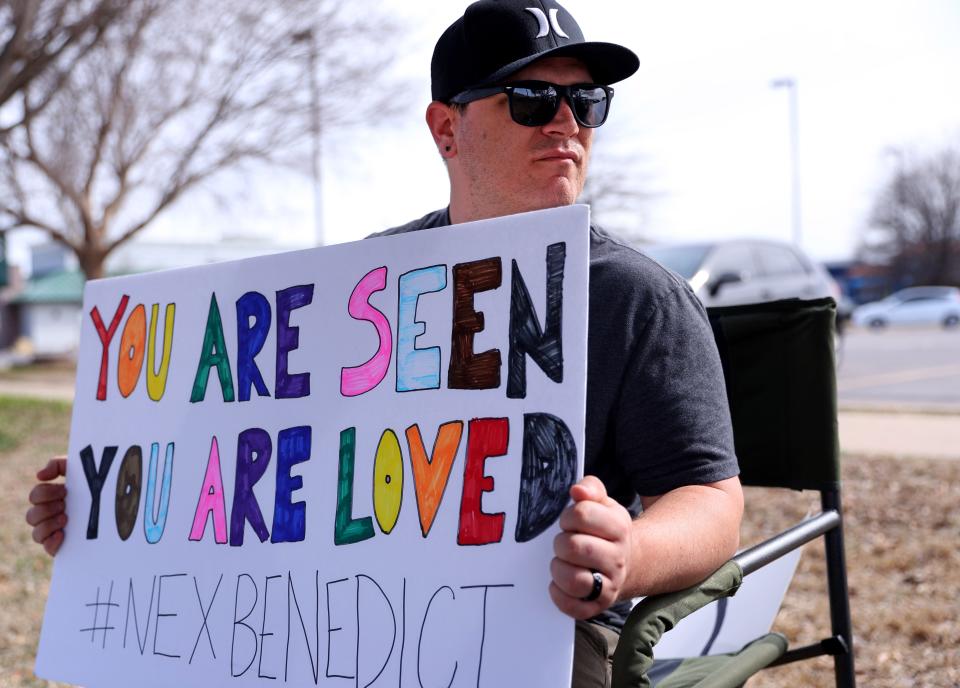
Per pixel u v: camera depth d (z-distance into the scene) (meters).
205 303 1.68
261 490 1.51
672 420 1.33
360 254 1.47
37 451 7.80
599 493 1.11
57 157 15.30
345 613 1.36
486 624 1.21
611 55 1.56
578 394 1.20
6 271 17.20
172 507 1.64
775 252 9.57
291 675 1.40
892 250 52.88
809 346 1.81
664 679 1.62
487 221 1.33
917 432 6.82
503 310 1.29
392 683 1.28
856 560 3.74
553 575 1.09
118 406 1.79
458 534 1.26
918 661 2.78
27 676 3.00
